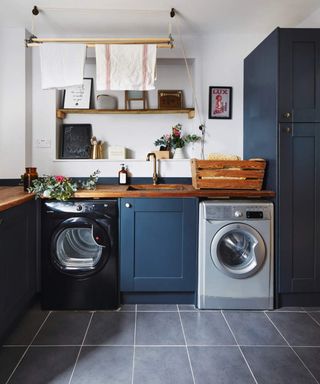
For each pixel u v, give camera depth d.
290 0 2.49
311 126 2.39
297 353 1.91
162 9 2.60
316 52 2.37
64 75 2.59
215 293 2.46
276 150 2.41
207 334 2.12
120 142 3.29
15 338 2.05
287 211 2.43
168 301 2.59
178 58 3.14
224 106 3.17
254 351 1.93
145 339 2.05
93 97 3.28
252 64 2.89
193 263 2.51
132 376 1.70
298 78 2.37
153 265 2.51
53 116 3.10
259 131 2.75
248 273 2.43
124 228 2.48
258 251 2.43
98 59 2.61
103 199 2.47
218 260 2.43
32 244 2.41
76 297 2.45
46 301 2.44
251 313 2.43
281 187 2.42
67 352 1.90
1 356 1.86
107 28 2.95
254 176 2.56
